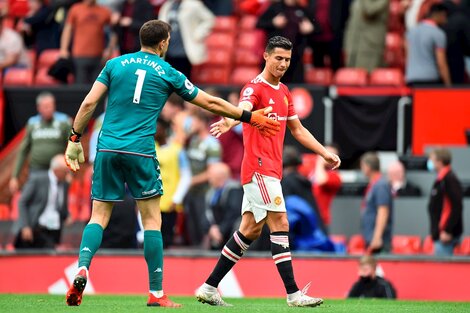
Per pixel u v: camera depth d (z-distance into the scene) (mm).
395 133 66875
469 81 72688
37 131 58969
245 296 50500
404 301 41938
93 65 70438
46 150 58750
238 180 62125
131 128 31125
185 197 57531
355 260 50250
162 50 31844
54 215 57812
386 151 67000
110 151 30984
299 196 51844
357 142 66938
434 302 40719
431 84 66375
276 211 32156
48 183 57844
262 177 32094
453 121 66062
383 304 37500
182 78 31453
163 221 54156
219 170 55031
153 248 31297
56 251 52438
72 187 63938
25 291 52438
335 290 50219
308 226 51562
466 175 63156
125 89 31109
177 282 51188
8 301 34906
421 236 60281
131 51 69062
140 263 51125
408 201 60531
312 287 50375
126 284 51156
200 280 50969
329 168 59312
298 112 66938
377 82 69438
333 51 71250
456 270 49844
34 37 76750
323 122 66812
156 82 31219
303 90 66812
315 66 71688
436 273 49938
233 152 62438
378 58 70125
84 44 70500
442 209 53938
